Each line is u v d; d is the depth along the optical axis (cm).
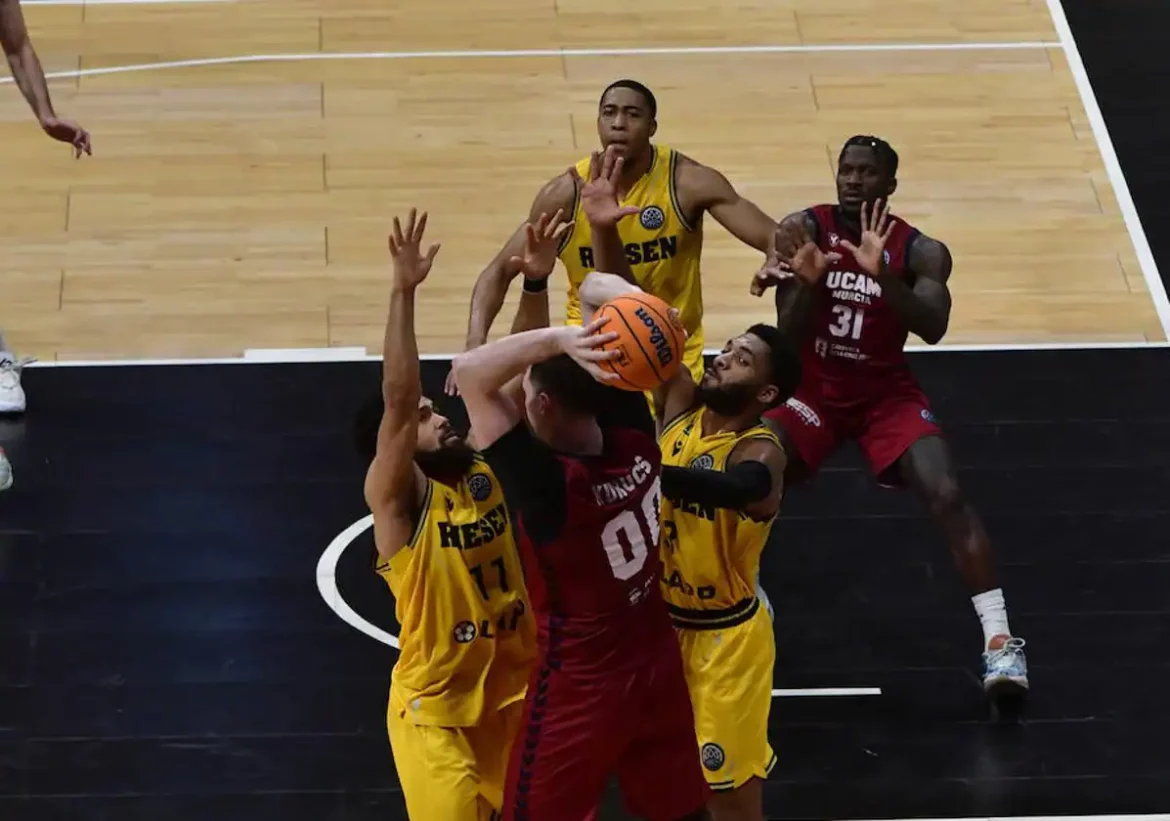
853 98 3272
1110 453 2533
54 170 3031
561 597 1438
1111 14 3538
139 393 2595
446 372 2634
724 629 1725
